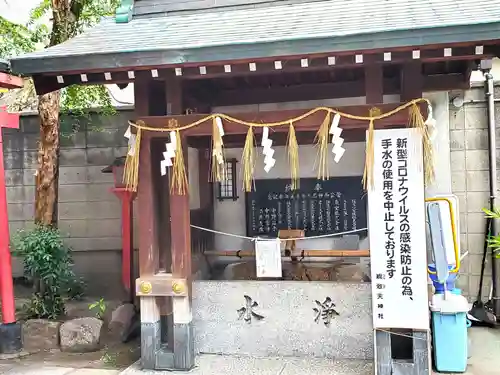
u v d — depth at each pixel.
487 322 6.12
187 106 5.61
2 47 6.87
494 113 6.45
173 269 4.82
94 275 7.77
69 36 6.63
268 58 4.02
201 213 6.11
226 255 5.91
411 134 4.20
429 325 4.48
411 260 4.23
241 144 6.23
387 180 4.26
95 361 5.32
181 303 4.80
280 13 4.98
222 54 4.00
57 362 5.30
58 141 6.79
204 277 6.01
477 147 6.48
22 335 5.67
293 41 3.85
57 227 6.96
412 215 4.22
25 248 6.06
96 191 7.77
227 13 5.26
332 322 4.94
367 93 4.41
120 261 7.71
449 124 6.53
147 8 5.54
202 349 5.21
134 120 4.72
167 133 4.75
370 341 4.86
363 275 5.55
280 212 6.25
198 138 6.22
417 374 4.26
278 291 5.05
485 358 5.02
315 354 4.98
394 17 4.18
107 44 4.59
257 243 5.08
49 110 6.56
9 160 8.00
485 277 6.49
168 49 4.08
